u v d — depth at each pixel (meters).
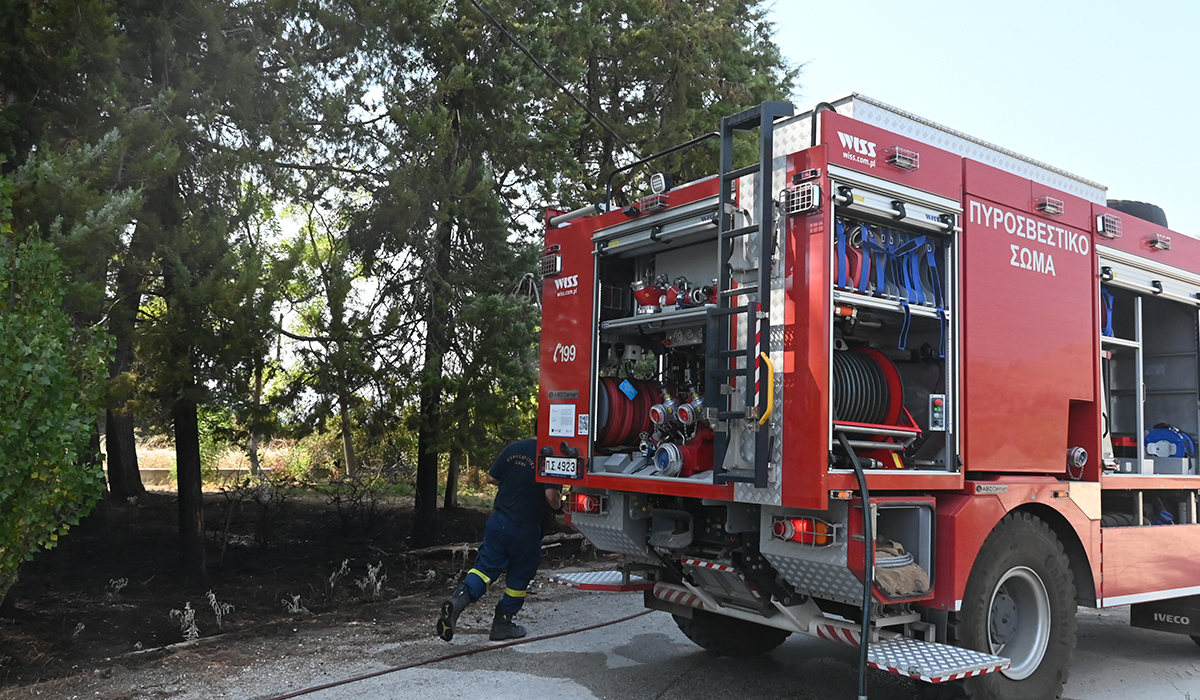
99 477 5.18
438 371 9.62
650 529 5.30
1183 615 6.20
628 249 5.35
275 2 7.80
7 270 4.96
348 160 9.34
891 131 4.52
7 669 5.46
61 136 6.66
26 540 4.93
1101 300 5.75
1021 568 4.73
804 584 4.35
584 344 5.52
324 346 8.89
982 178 4.82
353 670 5.54
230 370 7.56
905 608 4.46
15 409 4.60
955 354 4.58
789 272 4.16
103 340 5.52
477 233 10.15
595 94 12.84
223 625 6.88
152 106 6.71
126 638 6.42
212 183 7.67
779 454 4.11
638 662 5.88
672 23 12.73
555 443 5.63
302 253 7.77
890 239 4.47
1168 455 6.22
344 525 11.34
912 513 4.40
